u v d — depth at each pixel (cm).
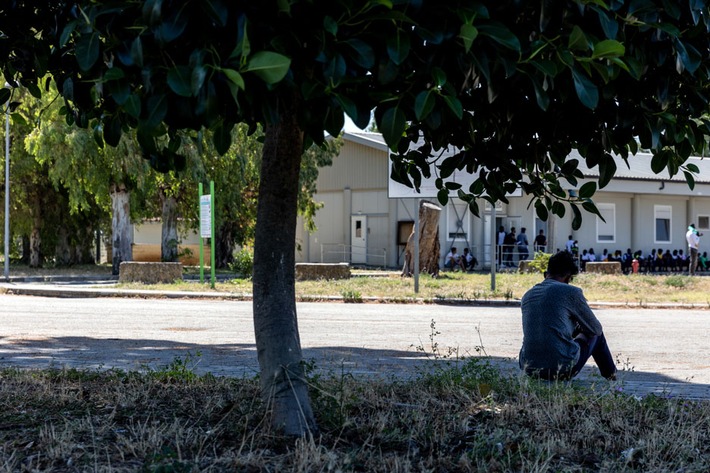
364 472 405
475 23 316
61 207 3991
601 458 449
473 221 3759
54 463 417
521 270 3017
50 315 1549
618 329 1388
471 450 446
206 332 1266
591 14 346
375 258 3972
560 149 506
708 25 385
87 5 337
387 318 1530
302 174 3634
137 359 933
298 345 471
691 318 1622
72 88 392
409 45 311
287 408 459
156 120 313
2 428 493
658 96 392
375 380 658
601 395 582
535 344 665
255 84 315
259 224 469
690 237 3388
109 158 2886
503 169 549
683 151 430
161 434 456
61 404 558
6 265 2784
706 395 684
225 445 446
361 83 344
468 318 1543
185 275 3102
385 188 3928
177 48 314
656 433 479
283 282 466
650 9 351
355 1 303
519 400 566
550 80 344
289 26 311
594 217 3916
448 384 612
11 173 3562
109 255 5081
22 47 477
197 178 3147
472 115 486
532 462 425
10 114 544
